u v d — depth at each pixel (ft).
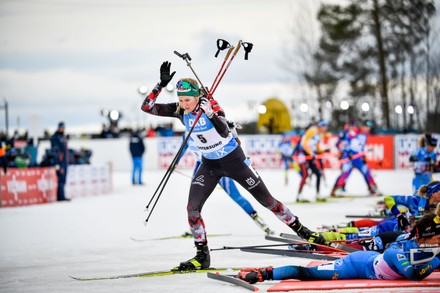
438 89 331.98
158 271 76.18
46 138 316.81
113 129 321.73
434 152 130.93
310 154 158.71
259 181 73.72
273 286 62.59
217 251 87.92
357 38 398.21
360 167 169.17
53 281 73.00
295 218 76.02
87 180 198.80
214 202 166.71
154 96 74.02
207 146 72.69
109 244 100.99
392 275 62.28
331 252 78.38
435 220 60.85
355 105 355.36
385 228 79.46
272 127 325.42
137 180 244.42
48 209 159.33
